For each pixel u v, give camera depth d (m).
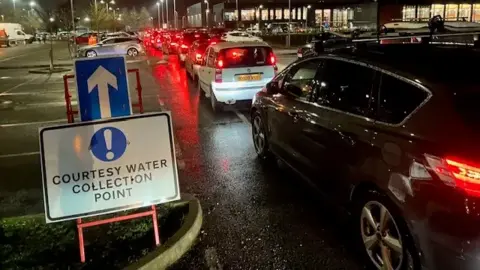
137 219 5.01
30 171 7.14
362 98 4.32
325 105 4.99
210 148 8.20
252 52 11.11
